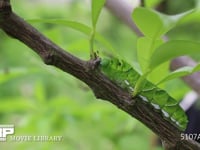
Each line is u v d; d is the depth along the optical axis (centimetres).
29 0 127
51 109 72
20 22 39
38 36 39
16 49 96
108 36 119
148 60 39
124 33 116
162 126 41
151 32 39
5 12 38
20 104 71
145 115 40
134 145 78
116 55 43
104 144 77
